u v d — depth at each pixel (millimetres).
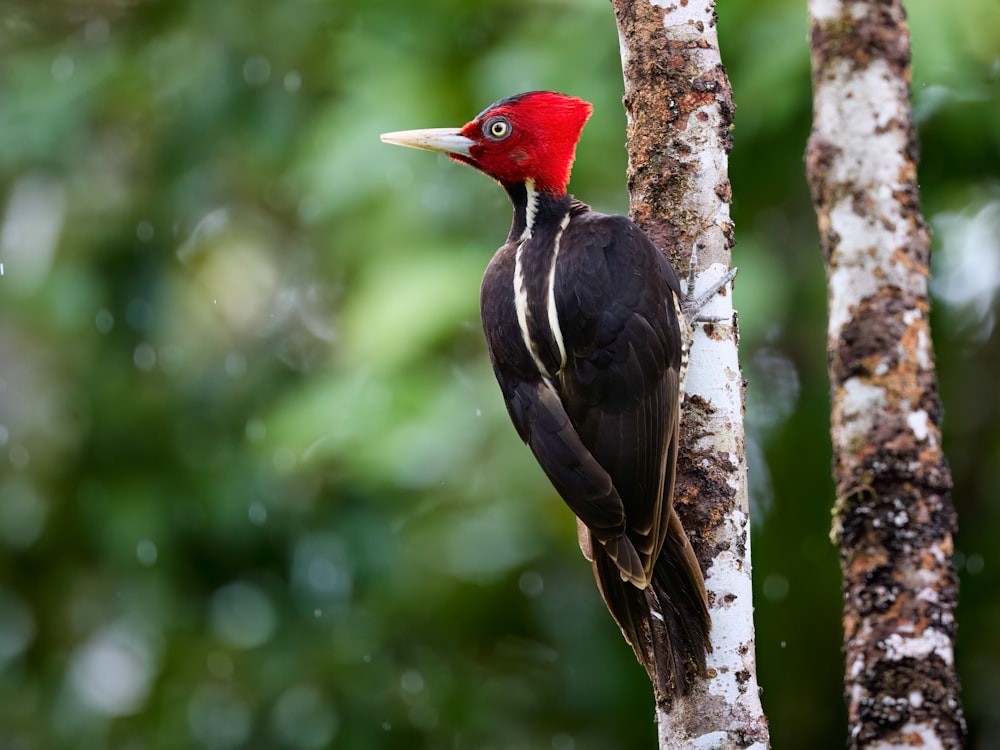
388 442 10438
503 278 7164
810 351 11398
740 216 11211
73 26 13594
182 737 11969
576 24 10906
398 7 11664
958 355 11906
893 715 5254
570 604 11773
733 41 10297
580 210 7266
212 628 12203
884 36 5789
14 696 12531
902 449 5469
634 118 6527
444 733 11836
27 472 12695
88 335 12711
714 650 6004
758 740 5910
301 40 12391
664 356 6457
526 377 6895
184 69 12766
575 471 6496
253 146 12430
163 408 12484
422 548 11812
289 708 11992
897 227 5688
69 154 12828
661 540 6117
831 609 11609
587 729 11742
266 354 12789
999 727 11719
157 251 12844
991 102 10555
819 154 5828
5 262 12859
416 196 10938
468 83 11211
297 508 11945
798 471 11422
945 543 5406
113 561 12148
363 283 10844
